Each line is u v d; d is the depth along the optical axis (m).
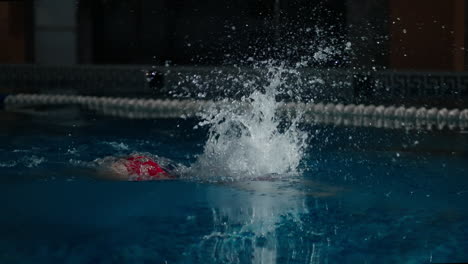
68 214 2.10
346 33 5.62
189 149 3.33
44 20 6.59
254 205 2.23
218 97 5.32
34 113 4.77
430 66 5.55
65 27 6.59
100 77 6.04
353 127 4.07
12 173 2.72
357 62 5.53
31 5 6.55
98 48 6.61
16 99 5.44
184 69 5.74
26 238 1.85
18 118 4.50
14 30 6.55
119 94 5.71
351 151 3.25
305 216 2.08
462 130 3.95
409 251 1.73
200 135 3.79
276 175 2.71
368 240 1.83
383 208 2.19
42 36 6.61
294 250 1.74
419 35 5.55
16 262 1.65
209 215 2.09
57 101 5.45
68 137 3.68
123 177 2.65
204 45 6.25
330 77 5.20
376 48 5.55
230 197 2.35
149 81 5.86
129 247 1.76
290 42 5.73
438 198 2.33
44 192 2.40
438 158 3.07
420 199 2.32
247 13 5.97
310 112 4.68
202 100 5.18
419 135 3.77
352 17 5.59
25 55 6.58
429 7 5.51
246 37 5.96
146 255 1.70
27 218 2.05
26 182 2.56
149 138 3.69
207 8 6.20
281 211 2.15
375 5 5.56
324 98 5.16
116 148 3.34
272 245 1.78
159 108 5.09
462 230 1.93
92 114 4.75
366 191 2.43
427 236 1.86
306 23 5.72
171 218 2.06
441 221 2.03
